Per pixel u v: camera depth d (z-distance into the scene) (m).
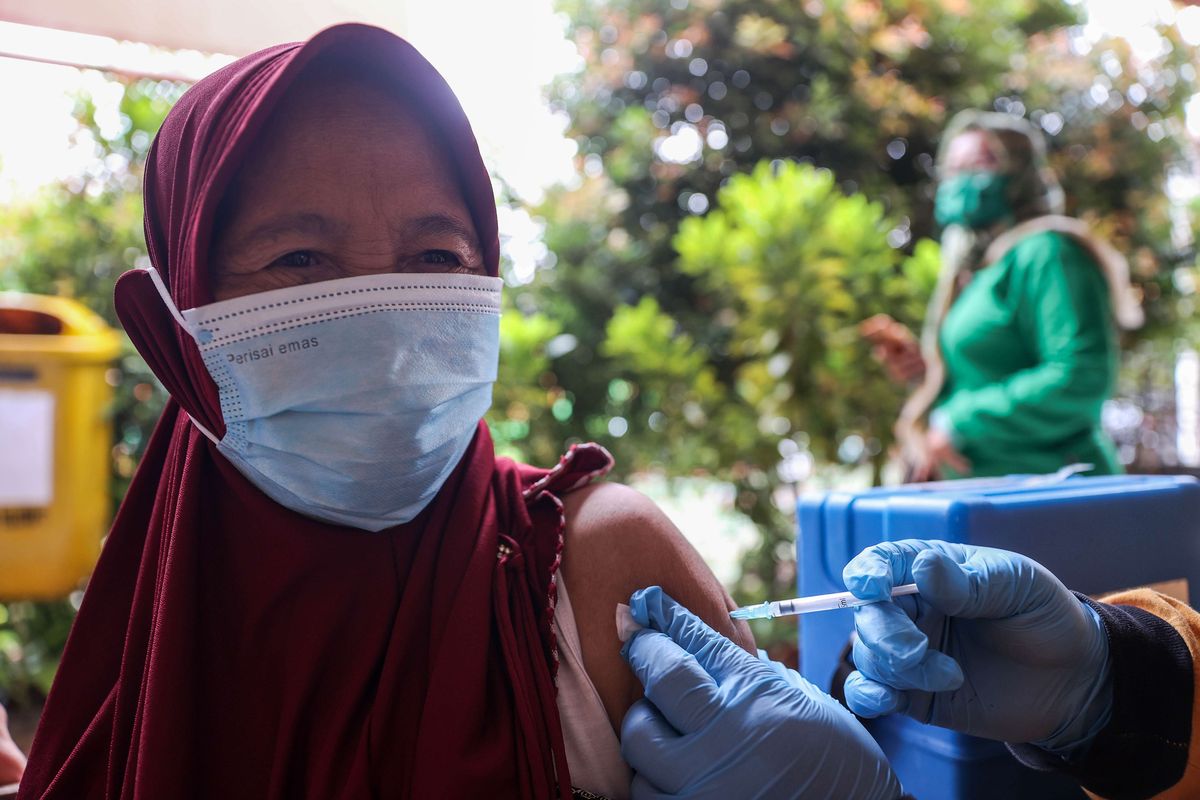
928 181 5.03
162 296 0.95
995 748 1.12
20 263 3.79
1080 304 2.53
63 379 3.36
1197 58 5.57
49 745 0.99
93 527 3.47
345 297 0.92
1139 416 6.28
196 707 0.90
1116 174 5.62
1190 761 0.92
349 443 0.93
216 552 0.96
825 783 0.83
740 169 4.81
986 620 0.91
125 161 3.84
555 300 4.12
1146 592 1.06
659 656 0.89
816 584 1.31
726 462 3.91
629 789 0.93
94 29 1.52
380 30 0.91
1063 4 5.68
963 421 2.62
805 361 3.75
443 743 0.86
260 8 1.60
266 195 0.93
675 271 4.59
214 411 0.95
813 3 4.77
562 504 1.01
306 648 0.91
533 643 0.92
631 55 4.73
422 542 0.97
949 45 5.02
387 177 0.95
